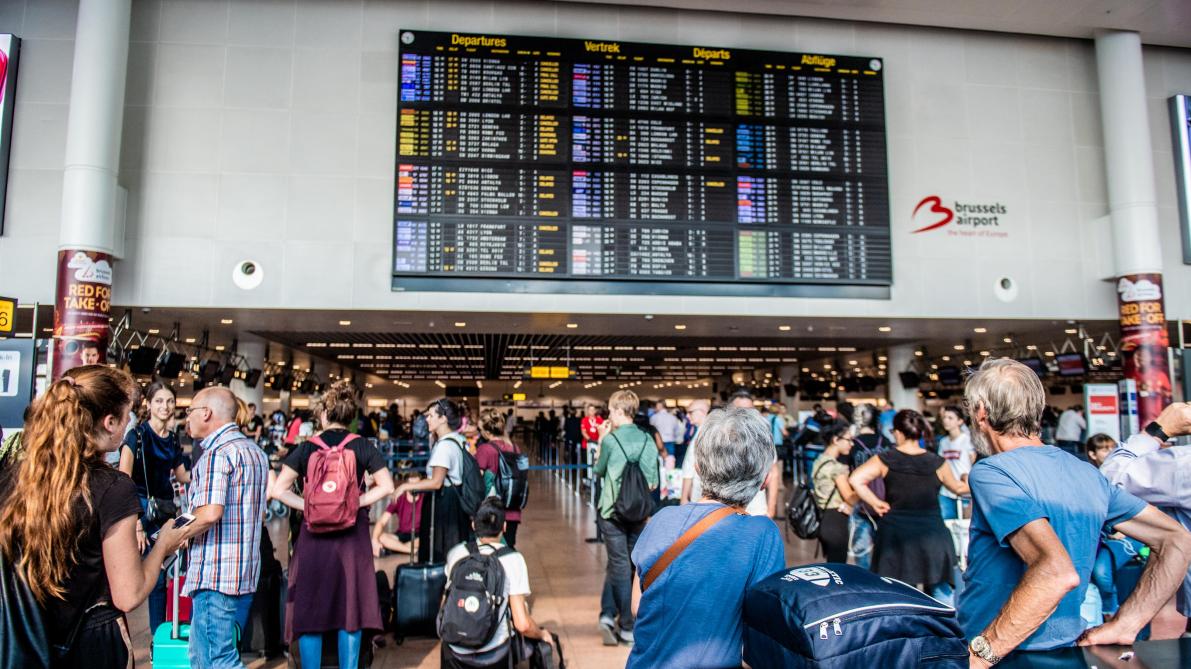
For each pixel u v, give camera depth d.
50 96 7.34
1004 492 1.64
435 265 7.35
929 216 8.34
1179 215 8.77
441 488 4.56
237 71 7.54
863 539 5.05
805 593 1.35
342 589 3.41
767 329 9.78
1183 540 1.71
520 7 7.92
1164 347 8.06
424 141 7.46
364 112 7.64
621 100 7.79
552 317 8.20
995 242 8.41
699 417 4.60
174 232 7.26
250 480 3.05
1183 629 2.88
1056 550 1.52
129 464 3.86
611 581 4.16
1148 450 2.42
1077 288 8.48
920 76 8.55
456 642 3.09
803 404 30.55
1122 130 8.48
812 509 4.81
